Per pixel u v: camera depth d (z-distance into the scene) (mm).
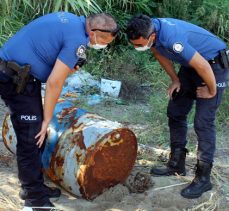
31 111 3564
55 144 4031
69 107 4219
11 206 3906
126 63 7227
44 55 3498
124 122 5781
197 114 4055
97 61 7387
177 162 4461
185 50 3709
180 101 4293
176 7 8008
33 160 3672
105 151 3908
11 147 4453
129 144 4043
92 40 3508
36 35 3492
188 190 4125
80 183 3879
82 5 6551
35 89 3576
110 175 4031
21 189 4012
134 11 8094
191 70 4094
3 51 3566
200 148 4102
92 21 3443
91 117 4082
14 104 3566
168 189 4227
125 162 4078
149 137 5355
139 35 3688
